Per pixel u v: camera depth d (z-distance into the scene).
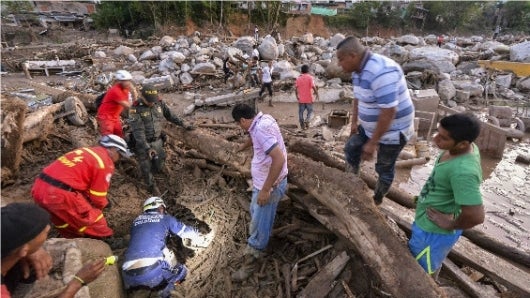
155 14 27.14
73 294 1.97
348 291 2.87
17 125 4.01
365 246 2.74
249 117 2.81
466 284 2.93
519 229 4.80
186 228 3.62
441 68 14.31
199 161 4.93
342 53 2.63
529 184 6.19
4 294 1.61
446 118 2.10
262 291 3.12
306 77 8.20
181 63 13.66
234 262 3.43
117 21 28.11
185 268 3.33
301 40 19.42
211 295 3.12
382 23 35.84
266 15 29.67
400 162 6.63
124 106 4.62
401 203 4.00
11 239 1.67
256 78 11.58
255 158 2.98
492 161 7.19
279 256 3.45
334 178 3.21
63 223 3.06
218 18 28.58
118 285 2.78
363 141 3.20
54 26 28.66
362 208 2.90
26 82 13.47
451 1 37.50
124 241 3.52
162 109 4.54
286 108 10.55
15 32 26.05
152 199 3.62
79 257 2.69
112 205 4.05
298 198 3.61
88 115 6.09
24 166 4.63
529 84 12.95
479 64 14.64
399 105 2.67
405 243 2.73
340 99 11.30
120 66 14.28
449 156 2.22
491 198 5.71
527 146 7.98
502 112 8.78
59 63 15.23
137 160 4.70
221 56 14.58
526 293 2.83
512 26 40.59
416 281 2.41
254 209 3.08
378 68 2.54
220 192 4.47
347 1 37.38
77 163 2.98
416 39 20.17
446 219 2.24
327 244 3.43
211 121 7.96
